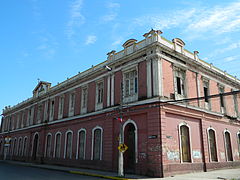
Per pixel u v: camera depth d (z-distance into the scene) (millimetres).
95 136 21109
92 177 15125
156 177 14352
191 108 18438
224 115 23078
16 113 42312
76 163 22641
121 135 15664
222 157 21031
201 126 19266
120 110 16266
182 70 19047
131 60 18656
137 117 16922
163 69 16766
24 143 35688
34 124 33438
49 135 29250
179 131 16781
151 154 15133
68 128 25438
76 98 25234
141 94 16984
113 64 20453
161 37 17453
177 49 18938
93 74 23000
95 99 22031
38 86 35094
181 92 18266
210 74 22656
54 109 29344
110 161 18344
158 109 15422
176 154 15922
